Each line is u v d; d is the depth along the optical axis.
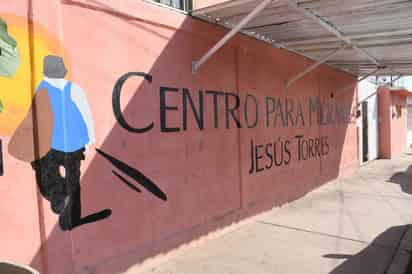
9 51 2.85
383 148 16.08
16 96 2.89
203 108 4.97
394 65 9.05
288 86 7.26
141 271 4.04
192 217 4.79
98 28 3.56
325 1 4.28
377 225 5.93
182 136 4.61
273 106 6.72
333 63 8.95
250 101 6.01
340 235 5.41
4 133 2.82
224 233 5.39
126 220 3.86
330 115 9.62
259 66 6.25
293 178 7.55
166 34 4.36
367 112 14.30
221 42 4.54
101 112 3.60
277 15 4.79
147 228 4.12
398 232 5.56
